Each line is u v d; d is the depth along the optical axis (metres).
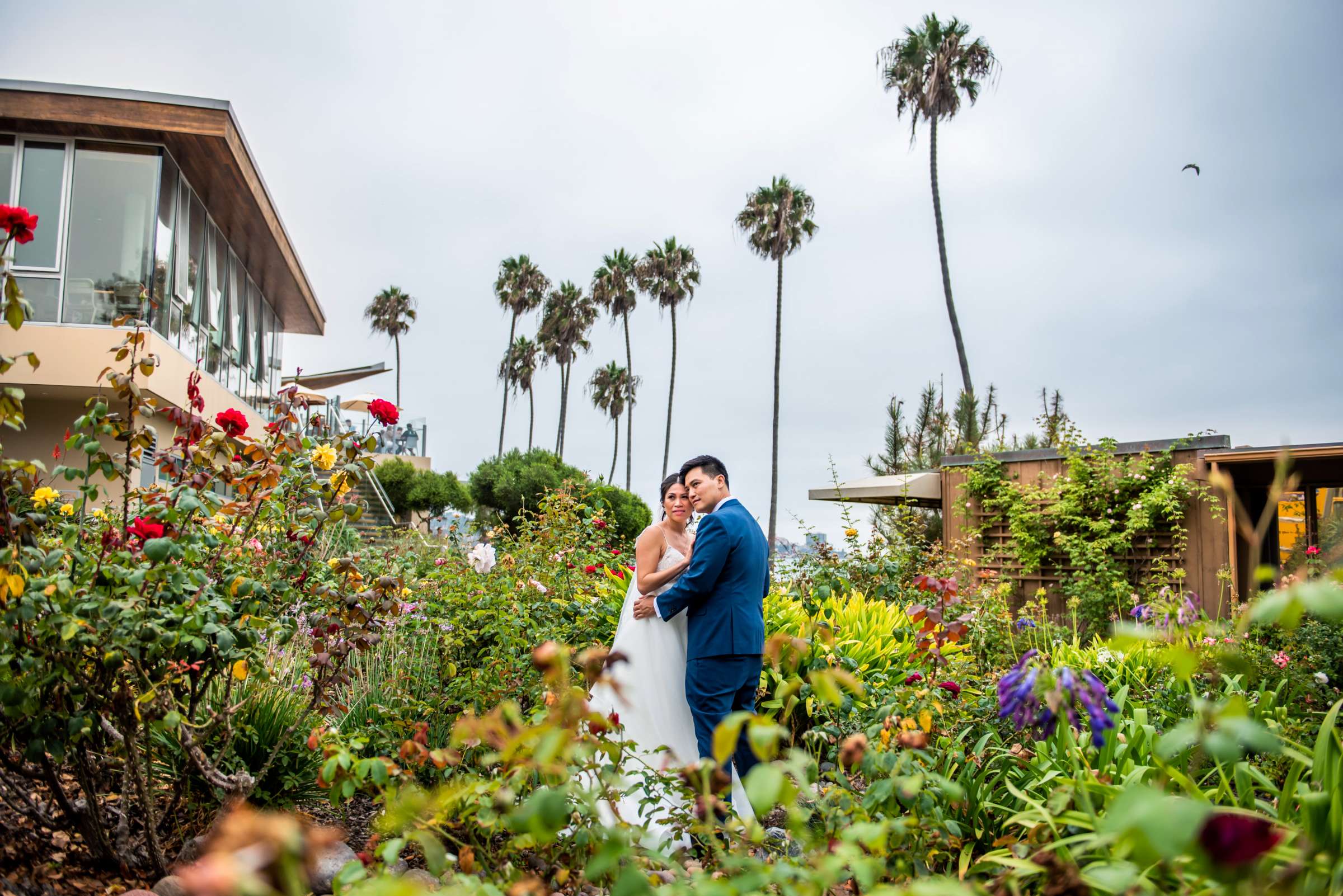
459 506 28.64
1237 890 0.93
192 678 2.38
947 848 2.31
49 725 2.08
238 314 15.56
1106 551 9.75
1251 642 4.63
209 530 2.57
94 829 2.24
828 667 3.48
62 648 2.04
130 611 2.02
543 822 1.21
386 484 26.92
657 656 3.43
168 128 10.51
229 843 0.67
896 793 1.72
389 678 4.11
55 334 9.73
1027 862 1.48
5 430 10.10
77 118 10.25
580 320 48.34
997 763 2.77
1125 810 0.84
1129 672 3.72
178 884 2.07
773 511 31.97
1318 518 9.15
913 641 4.28
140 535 2.17
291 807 2.82
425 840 1.40
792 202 32.72
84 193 10.61
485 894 1.23
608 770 1.59
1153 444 9.78
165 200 11.02
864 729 2.76
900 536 7.78
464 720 1.40
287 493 2.88
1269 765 2.88
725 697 3.19
